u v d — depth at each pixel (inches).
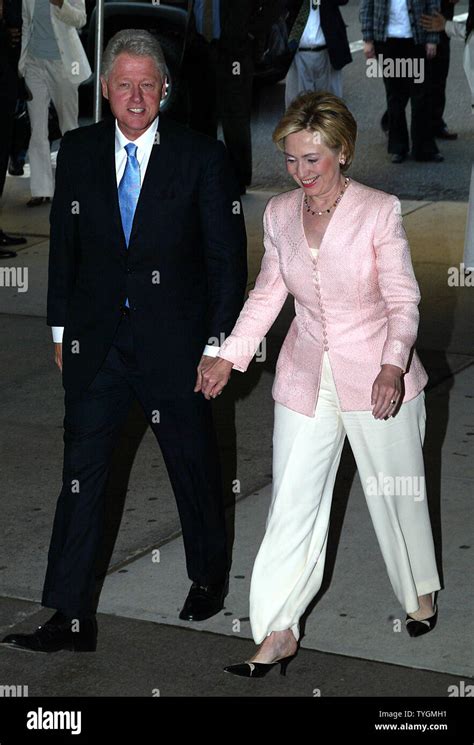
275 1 463.8
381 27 523.2
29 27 460.8
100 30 345.7
